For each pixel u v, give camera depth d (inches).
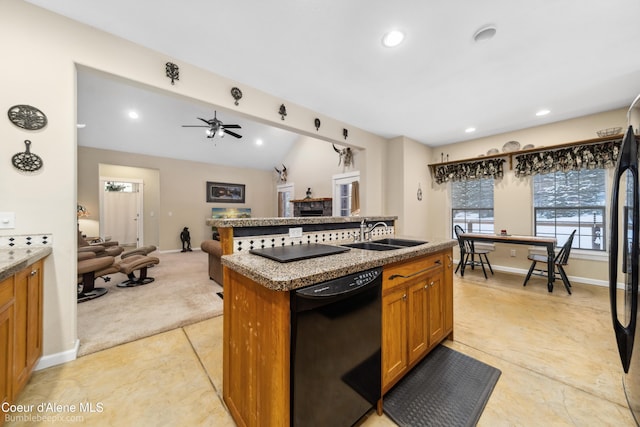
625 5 68.5
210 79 102.0
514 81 109.1
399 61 95.6
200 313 107.6
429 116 147.6
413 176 192.2
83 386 64.3
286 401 40.8
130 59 84.1
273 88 115.4
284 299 40.6
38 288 66.4
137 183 277.6
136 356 77.5
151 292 135.2
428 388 64.3
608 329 94.0
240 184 319.0
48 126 70.9
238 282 53.2
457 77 106.0
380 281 56.6
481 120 153.1
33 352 63.9
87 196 224.5
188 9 71.6
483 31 79.4
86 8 70.9
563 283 147.1
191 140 250.7
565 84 111.4
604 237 144.1
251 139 272.7
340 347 47.7
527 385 65.1
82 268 123.7
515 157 171.2
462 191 199.2
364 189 174.1
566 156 150.1
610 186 140.9
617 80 107.8
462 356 77.9
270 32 80.8
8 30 67.0
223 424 53.9
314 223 79.4
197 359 76.4
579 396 61.1
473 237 162.7
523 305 117.3
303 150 284.7
